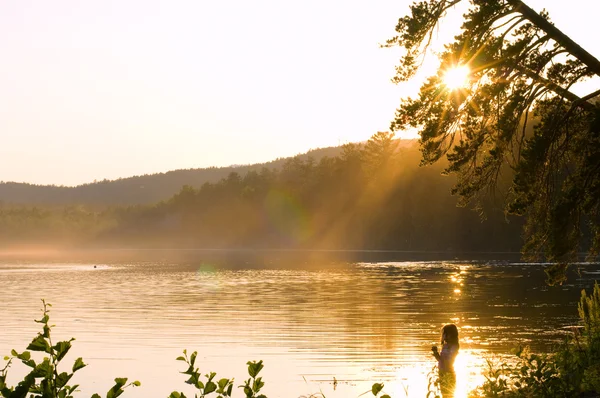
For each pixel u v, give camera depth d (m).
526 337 26.80
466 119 18.00
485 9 16.97
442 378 13.15
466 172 19.00
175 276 80.88
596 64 16.97
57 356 4.86
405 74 18.31
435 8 17.94
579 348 12.95
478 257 119.38
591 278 62.19
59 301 47.38
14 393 4.64
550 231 17.50
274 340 27.81
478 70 17.31
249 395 5.68
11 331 31.53
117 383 5.04
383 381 19.64
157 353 25.38
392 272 79.62
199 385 5.57
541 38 17.36
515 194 18.47
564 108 18.42
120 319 36.03
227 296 50.38
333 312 37.94
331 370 21.41
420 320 33.41
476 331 28.67
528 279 62.75
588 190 17.39
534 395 11.25
